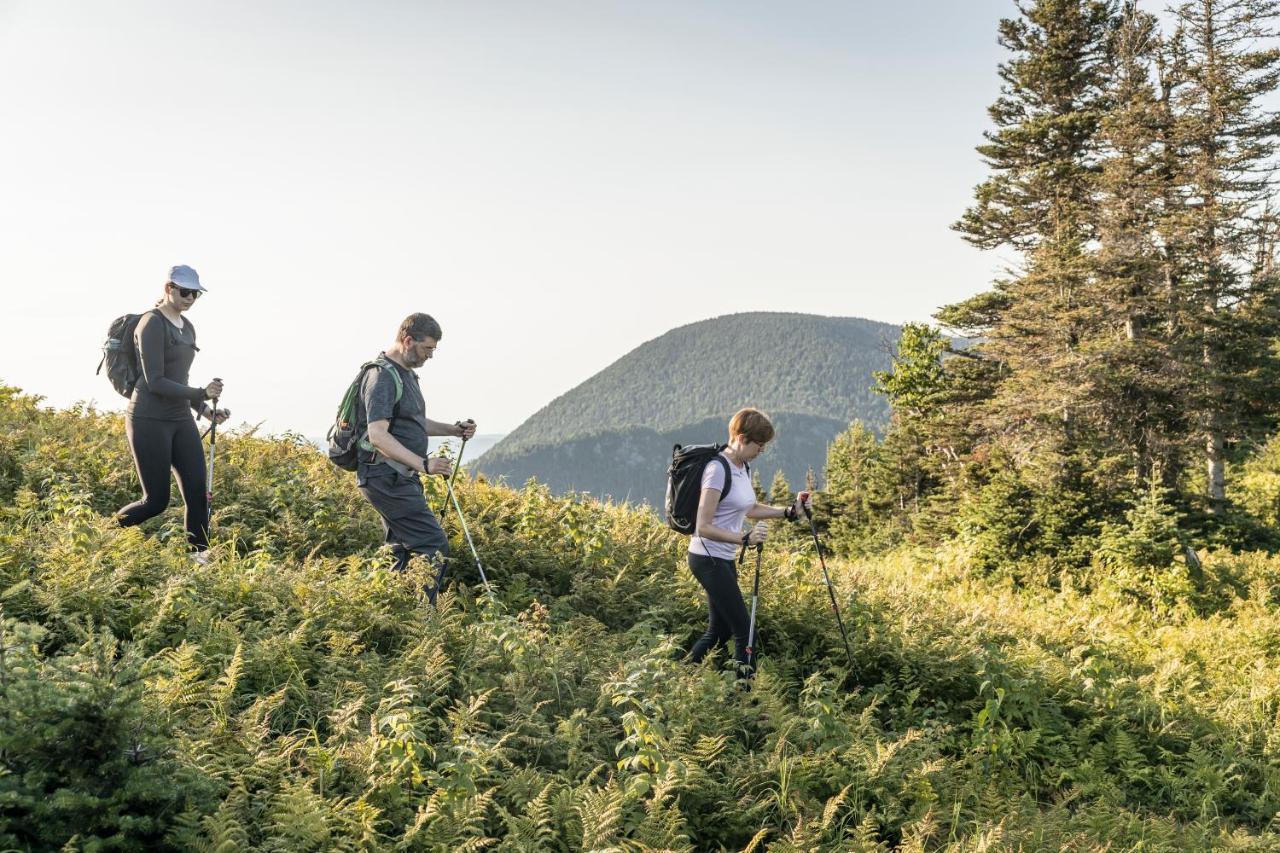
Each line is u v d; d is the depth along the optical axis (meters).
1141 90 34.44
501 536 8.34
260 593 5.87
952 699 6.95
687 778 4.68
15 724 3.32
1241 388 30.86
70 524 6.09
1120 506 20.69
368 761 4.19
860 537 48.69
